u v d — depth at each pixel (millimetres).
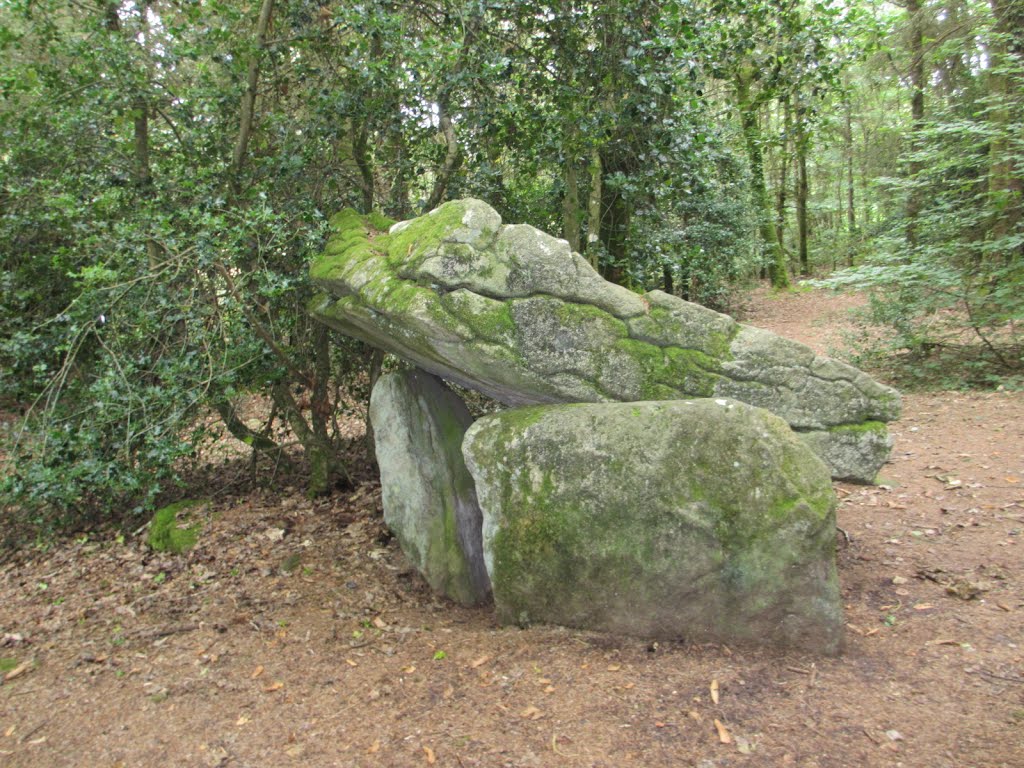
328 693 3014
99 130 5117
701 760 2422
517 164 5930
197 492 5969
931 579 3748
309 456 5789
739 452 3102
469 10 4988
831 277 8211
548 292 3486
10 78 4824
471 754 2535
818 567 3023
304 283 5035
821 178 23203
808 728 2547
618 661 3066
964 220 7473
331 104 5094
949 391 7477
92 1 5250
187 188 5062
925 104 11234
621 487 3213
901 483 5234
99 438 4906
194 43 5086
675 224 11633
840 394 3488
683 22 5137
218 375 4785
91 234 4793
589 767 2420
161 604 4055
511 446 3428
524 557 3414
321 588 4168
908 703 2662
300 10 5078
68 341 4902
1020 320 7258
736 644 3119
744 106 6652
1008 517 4422
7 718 2938
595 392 3508
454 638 3480
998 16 8516
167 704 2986
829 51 6160
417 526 4273
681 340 3512
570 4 5285
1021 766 2275
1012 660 2908
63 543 5285
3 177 5098
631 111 5551
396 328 3658
